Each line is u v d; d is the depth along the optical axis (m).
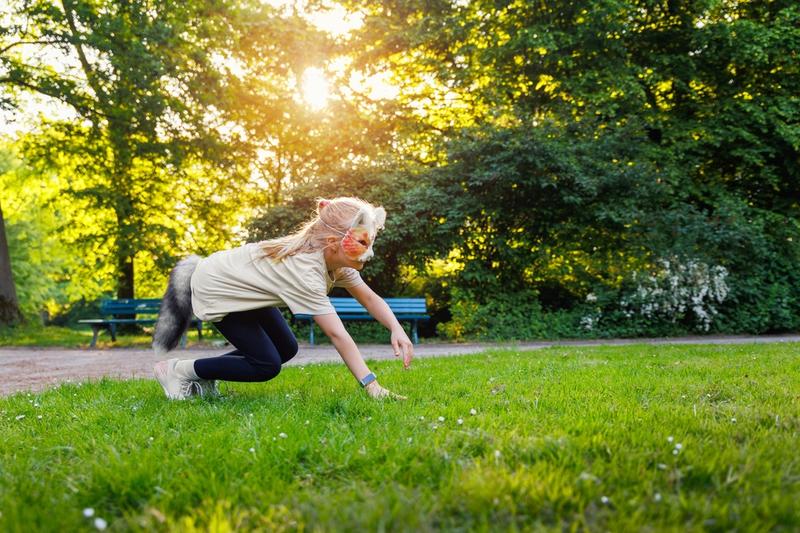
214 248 17.45
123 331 14.98
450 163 12.21
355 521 1.57
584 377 4.43
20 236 25.72
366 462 2.13
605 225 11.48
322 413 3.08
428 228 11.55
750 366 5.06
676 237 11.24
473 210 11.20
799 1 13.84
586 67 13.73
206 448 2.29
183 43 13.98
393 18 15.70
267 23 15.05
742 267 11.70
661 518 1.59
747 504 1.67
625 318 11.30
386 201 11.61
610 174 11.06
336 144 15.96
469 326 10.99
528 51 13.50
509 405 3.18
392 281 12.59
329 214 3.36
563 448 2.16
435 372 4.93
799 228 12.44
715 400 3.43
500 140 11.29
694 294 11.00
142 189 15.79
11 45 13.87
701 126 13.19
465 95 15.75
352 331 11.13
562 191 10.95
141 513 1.75
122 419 3.00
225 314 3.42
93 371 6.73
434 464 2.06
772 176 13.05
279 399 3.51
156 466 2.08
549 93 13.95
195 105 14.41
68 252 17.66
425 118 16.69
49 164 15.62
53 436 2.72
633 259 11.30
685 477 1.91
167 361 3.78
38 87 13.66
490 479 1.83
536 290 11.68
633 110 13.45
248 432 2.57
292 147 16.34
